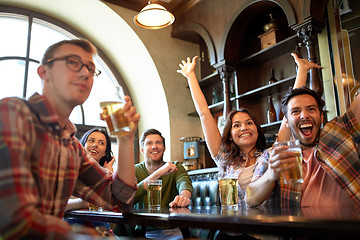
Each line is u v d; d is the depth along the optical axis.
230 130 2.01
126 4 4.20
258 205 1.30
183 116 4.37
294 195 1.34
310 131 1.51
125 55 4.49
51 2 3.90
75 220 1.77
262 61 3.83
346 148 1.36
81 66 1.04
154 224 1.12
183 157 4.25
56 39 4.15
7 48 3.72
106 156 2.36
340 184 1.31
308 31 2.97
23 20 3.89
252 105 3.95
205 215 0.92
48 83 1.04
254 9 3.61
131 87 4.70
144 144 2.47
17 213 0.69
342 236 0.60
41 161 0.94
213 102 4.27
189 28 4.26
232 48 3.86
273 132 3.67
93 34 4.45
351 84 2.87
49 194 0.98
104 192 1.30
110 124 1.14
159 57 4.32
